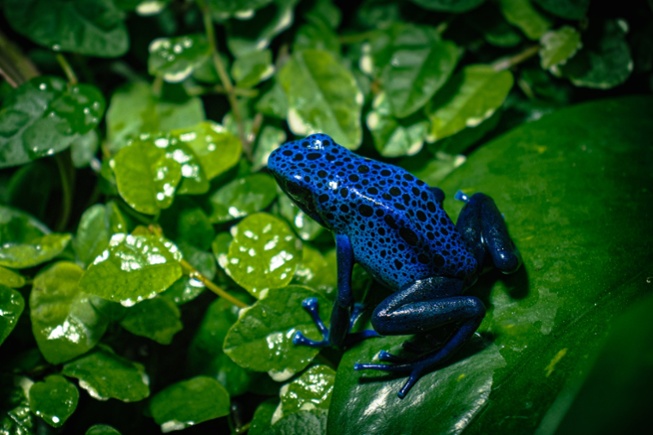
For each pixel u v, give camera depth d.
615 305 0.23
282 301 0.25
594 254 0.24
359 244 0.24
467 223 0.24
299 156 0.25
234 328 0.25
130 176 0.26
